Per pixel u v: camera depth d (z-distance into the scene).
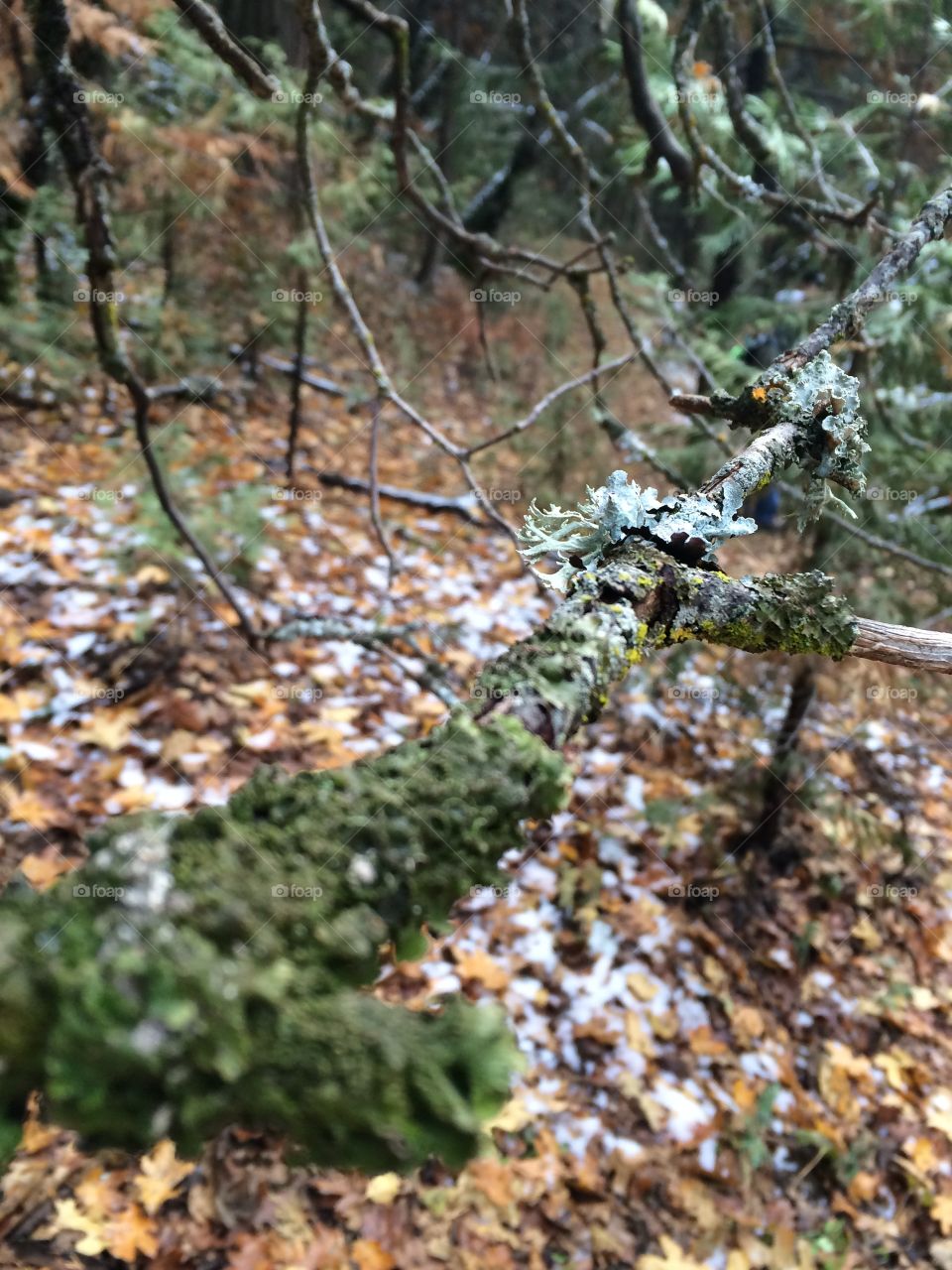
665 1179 2.57
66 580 3.88
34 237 3.79
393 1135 0.32
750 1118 2.78
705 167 3.24
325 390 5.41
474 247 2.67
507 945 3.12
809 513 1.09
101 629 3.71
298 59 5.64
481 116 6.39
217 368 5.02
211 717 3.49
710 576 0.80
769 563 3.51
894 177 3.36
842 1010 3.25
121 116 3.22
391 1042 0.33
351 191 4.26
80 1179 2.18
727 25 2.95
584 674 0.58
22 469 4.34
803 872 3.65
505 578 5.03
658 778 3.86
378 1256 2.22
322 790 0.41
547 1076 2.77
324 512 4.96
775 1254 2.49
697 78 3.17
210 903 0.35
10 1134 0.32
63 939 0.33
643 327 4.55
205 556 2.65
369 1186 2.34
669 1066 2.89
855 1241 2.58
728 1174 2.64
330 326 5.61
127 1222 2.13
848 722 4.34
